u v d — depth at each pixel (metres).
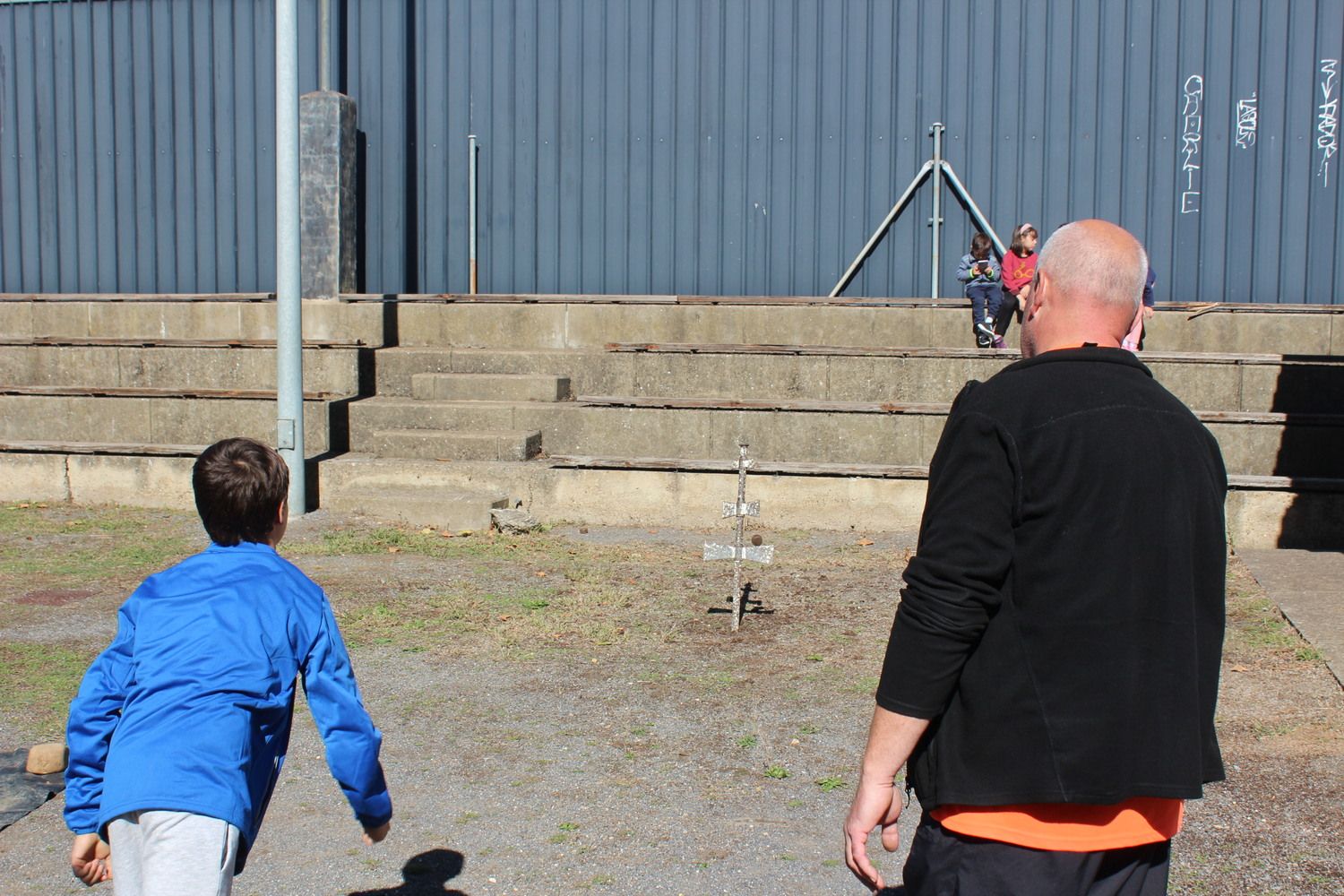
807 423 10.43
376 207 13.53
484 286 13.41
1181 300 12.22
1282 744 5.28
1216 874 4.12
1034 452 2.35
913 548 9.37
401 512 10.06
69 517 10.41
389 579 8.26
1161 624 2.34
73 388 11.42
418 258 13.48
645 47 12.97
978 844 2.38
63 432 11.45
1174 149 12.15
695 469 10.22
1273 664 6.37
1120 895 2.39
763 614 7.48
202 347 11.93
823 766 5.12
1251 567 8.63
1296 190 11.99
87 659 6.49
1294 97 11.93
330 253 13.02
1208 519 2.43
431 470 10.45
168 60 13.88
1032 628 2.35
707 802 4.77
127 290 14.12
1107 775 2.29
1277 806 4.64
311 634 2.90
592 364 11.76
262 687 2.80
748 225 12.92
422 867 4.23
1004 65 12.38
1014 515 2.36
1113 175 12.25
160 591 2.89
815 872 4.20
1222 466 2.56
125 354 12.05
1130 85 12.18
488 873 4.19
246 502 3.02
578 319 12.47
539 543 9.49
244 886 4.11
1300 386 10.30
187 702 2.73
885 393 10.88
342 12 13.43
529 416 10.94
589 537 9.79
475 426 11.02
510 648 6.75
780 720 5.66
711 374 11.26
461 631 7.05
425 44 13.34
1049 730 2.32
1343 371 10.23
